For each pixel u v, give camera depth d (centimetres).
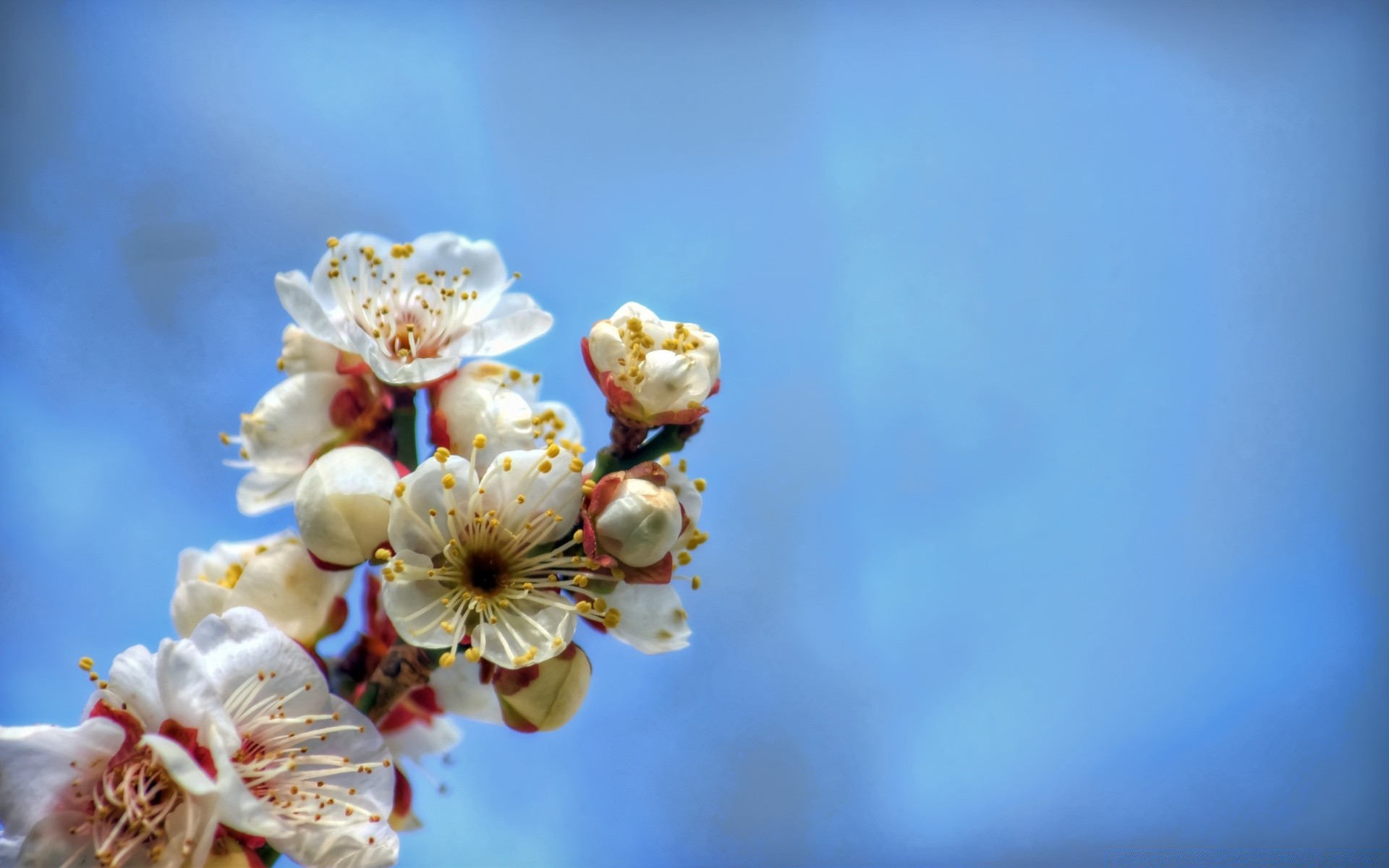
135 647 26
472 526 26
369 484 26
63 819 25
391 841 26
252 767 26
